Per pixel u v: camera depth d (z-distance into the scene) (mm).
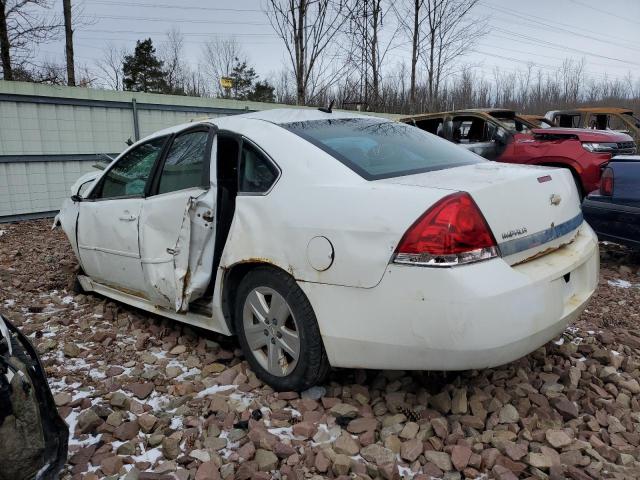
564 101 45062
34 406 2006
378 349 2420
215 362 3287
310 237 2568
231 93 35938
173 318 3566
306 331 2656
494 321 2209
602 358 3264
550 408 2727
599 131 8305
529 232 2521
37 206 8477
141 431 2547
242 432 2500
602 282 5000
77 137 8781
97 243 4039
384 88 18250
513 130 8844
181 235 3213
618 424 2604
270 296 2863
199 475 2203
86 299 4457
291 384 2791
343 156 2799
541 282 2391
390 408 2662
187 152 3418
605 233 5301
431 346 2275
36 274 5199
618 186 5145
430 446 2406
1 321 2133
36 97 8211
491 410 2666
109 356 3365
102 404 2762
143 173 3770
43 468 2035
